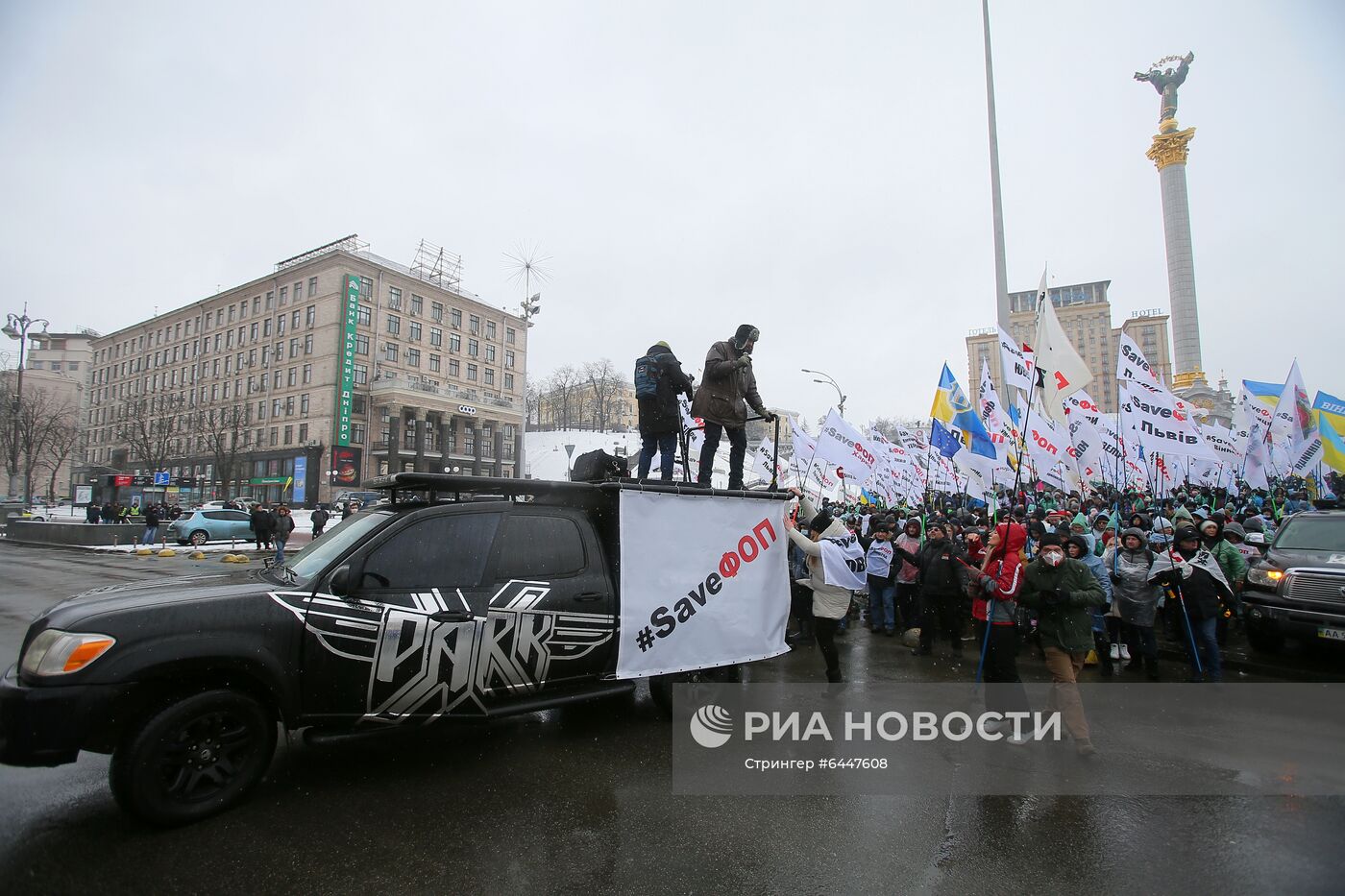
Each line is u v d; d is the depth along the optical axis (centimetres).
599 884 317
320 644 393
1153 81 8288
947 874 333
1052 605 527
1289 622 763
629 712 584
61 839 345
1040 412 1264
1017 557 566
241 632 373
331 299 5812
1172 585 749
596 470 581
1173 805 417
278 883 312
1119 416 1302
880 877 329
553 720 557
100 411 8312
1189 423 1418
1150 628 751
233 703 374
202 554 2044
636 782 436
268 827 364
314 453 5603
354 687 401
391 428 5791
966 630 1012
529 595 468
